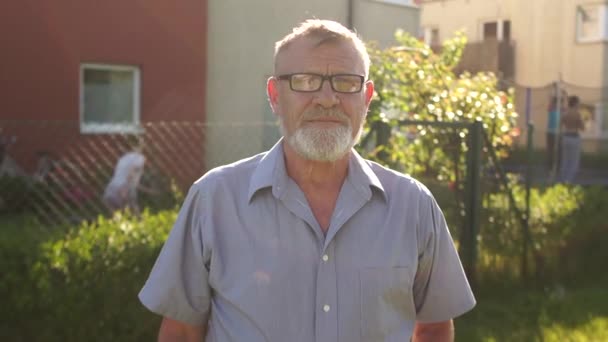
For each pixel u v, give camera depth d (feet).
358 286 7.20
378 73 21.90
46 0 31.53
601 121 58.29
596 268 23.53
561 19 74.43
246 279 7.16
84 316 14.33
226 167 7.63
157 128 30.09
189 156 31.86
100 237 14.96
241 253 7.24
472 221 19.44
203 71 35.99
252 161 7.70
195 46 35.63
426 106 21.56
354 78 7.23
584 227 23.13
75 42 32.32
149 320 14.94
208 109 36.42
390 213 7.45
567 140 42.83
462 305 7.86
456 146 19.53
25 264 13.85
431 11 73.00
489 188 20.20
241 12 37.32
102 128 32.50
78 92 32.50
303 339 7.11
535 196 22.66
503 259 20.81
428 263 7.67
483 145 19.74
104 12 33.01
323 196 7.49
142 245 15.07
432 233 7.59
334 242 7.25
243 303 7.14
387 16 43.39
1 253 13.74
